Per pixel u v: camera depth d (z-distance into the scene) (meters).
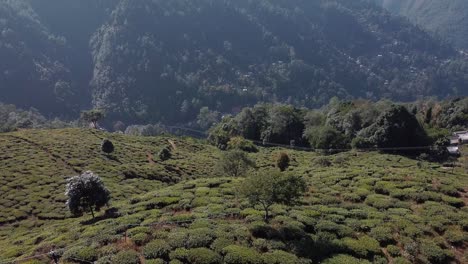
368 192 38.25
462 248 29.33
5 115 146.50
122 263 24.16
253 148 86.31
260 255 25.34
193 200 35.06
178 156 73.81
